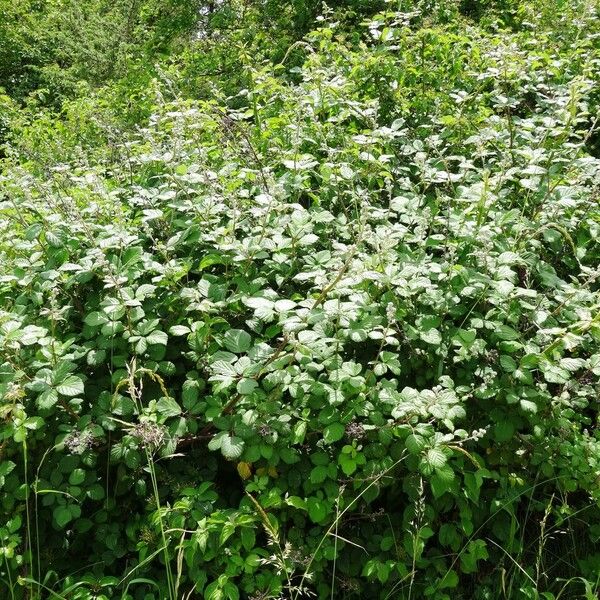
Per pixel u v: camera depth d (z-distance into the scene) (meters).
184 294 2.57
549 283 2.76
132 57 10.23
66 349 2.57
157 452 2.53
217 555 2.24
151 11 9.52
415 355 2.62
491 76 4.05
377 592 2.43
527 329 2.60
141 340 2.45
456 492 2.33
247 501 2.33
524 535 2.61
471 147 3.83
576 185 3.21
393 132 3.41
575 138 4.22
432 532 2.28
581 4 4.94
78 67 12.12
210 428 2.56
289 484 2.39
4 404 2.38
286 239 2.75
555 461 2.52
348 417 2.30
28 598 2.32
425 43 4.48
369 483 2.32
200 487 2.38
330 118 3.80
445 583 2.32
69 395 2.33
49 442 2.49
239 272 2.84
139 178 3.71
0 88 9.70
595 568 2.50
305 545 2.33
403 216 3.04
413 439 2.23
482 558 2.42
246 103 6.57
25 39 14.88
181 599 2.29
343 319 2.44
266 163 3.70
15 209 3.20
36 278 2.82
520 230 2.95
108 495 2.45
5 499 2.35
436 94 4.27
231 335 2.47
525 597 2.39
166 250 2.78
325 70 4.00
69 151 5.94
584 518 2.63
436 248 3.17
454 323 2.76
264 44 7.39
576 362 2.41
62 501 2.32
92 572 2.44
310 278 2.77
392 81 4.26
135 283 2.75
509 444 2.53
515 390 2.43
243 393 2.23
